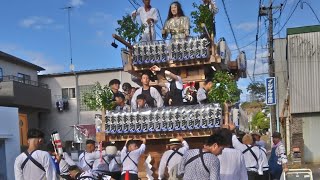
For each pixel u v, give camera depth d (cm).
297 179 962
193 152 536
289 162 2072
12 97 2827
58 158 820
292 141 2292
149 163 905
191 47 988
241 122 1126
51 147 840
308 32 2295
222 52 1043
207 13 1027
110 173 910
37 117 3425
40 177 624
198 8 1035
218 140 536
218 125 859
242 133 1106
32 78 3341
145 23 1104
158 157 930
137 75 1094
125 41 1019
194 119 873
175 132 888
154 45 1016
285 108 2578
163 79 1054
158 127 890
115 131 914
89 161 917
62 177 841
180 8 1104
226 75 945
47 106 3253
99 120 955
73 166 759
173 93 956
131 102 970
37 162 621
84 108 3441
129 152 838
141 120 901
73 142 3388
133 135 913
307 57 2292
